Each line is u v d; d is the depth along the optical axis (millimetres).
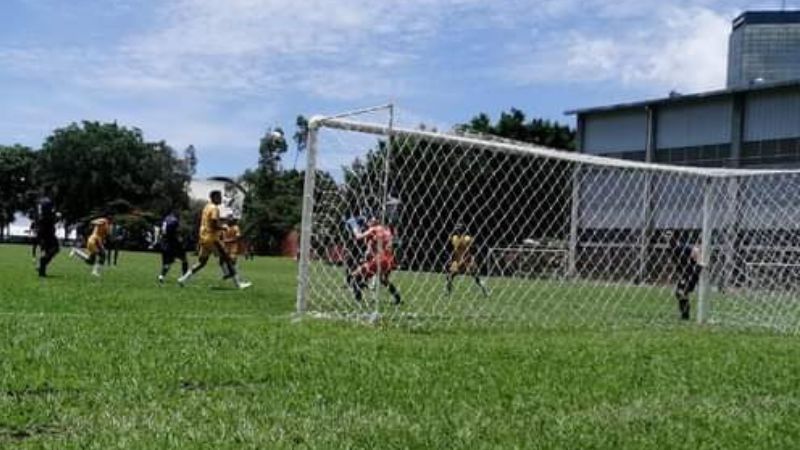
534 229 16188
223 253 17328
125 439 4031
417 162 12508
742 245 16938
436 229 14102
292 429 4402
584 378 6535
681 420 5078
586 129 51250
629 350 8633
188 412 4707
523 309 14164
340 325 10016
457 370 6613
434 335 9641
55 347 6734
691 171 14055
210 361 6387
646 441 4480
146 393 5160
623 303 16094
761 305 16438
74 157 99562
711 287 15703
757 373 7266
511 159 15297
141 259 36688
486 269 15414
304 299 10867
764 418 5207
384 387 5691
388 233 12211
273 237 57406
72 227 92375
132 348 6867
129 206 94312
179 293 14922
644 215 16844
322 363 6602
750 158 43625
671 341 9891
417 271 14031
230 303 13328
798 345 10172
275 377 5973
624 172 17047
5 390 5098
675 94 46250
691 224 15953
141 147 101812
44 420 4418
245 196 68375
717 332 12094
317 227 11734
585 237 16656
